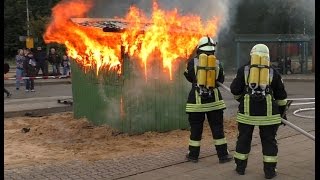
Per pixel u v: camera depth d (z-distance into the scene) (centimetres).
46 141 711
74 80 889
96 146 666
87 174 521
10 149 659
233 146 652
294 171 527
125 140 697
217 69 570
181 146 655
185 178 505
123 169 540
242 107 511
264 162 503
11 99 1300
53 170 541
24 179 506
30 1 3222
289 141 680
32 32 2873
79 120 862
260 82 493
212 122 570
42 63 1998
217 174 520
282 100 511
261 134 507
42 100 1239
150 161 574
